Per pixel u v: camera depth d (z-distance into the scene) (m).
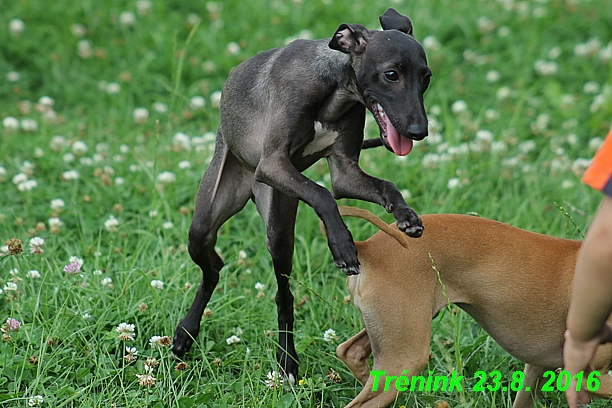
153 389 7.67
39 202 11.31
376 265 7.09
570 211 11.21
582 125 14.48
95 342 8.22
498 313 7.28
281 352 8.26
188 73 15.88
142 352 8.28
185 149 12.59
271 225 8.20
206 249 8.37
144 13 17.48
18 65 16.20
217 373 7.94
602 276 4.45
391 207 7.00
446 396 7.83
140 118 13.86
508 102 14.86
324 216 6.95
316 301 9.32
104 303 8.70
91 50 16.45
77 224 10.39
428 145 13.08
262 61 7.73
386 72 6.82
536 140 13.73
